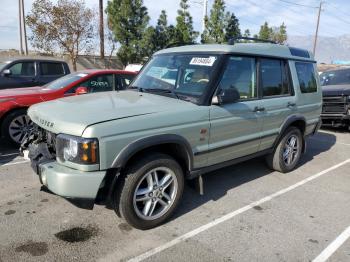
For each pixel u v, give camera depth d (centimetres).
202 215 399
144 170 337
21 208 398
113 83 765
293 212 416
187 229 365
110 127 307
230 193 466
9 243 326
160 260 311
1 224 360
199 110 375
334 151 725
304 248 339
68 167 311
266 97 474
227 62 409
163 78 438
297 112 539
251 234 361
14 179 485
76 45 2527
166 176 363
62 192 303
